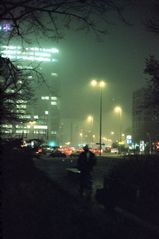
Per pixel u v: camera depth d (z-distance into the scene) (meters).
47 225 10.16
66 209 12.84
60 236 9.86
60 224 10.66
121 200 15.83
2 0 9.38
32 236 9.34
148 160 17.25
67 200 15.63
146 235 11.52
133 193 15.71
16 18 9.73
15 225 9.59
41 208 11.90
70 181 27.64
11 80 12.42
